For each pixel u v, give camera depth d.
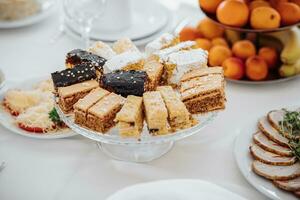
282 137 0.95
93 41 1.29
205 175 0.93
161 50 1.04
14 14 1.38
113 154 0.98
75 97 0.95
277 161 0.90
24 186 0.92
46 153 0.99
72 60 1.04
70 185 0.92
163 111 0.87
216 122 1.05
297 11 1.15
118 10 1.28
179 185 0.85
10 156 0.98
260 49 1.19
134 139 0.89
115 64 0.99
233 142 1.00
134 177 0.93
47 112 1.04
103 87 0.96
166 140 0.89
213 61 1.18
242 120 1.05
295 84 1.16
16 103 1.07
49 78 1.15
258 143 0.95
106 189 0.91
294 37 1.18
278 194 0.86
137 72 0.96
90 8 1.25
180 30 1.28
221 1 1.20
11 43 1.33
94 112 0.89
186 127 0.91
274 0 1.18
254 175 0.90
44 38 1.35
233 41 1.24
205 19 1.25
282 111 1.01
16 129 1.02
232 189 0.90
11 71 1.22
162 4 1.45
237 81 1.14
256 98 1.11
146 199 0.83
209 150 0.99
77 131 0.92
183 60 1.00
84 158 0.97
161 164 0.96
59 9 1.47
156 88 0.97
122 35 1.30
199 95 0.93
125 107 0.89
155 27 1.34
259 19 1.14
